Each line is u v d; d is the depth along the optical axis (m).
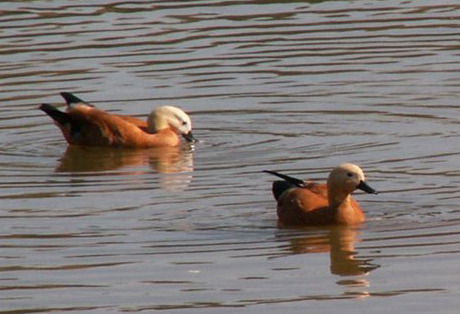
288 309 12.86
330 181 15.56
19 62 24.06
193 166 18.84
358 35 25.34
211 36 25.39
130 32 25.70
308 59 24.03
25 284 13.68
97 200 16.92
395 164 18.25
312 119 21.19
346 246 14.77
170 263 14.27
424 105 21.53
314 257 14.45
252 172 18.27
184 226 15.59
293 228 15.48
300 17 26.69
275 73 23.33
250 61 23.97
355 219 15.53
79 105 20.69
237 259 14.39
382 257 14.35
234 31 25.69
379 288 13.40
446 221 15.49
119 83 22.98
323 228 15.45
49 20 26.66
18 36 25.58
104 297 13.27
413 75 23.08
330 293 13.27
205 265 14.18
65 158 19.67
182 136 20.53
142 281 13.71
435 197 16.48
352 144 19.61
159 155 19.80
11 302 13.17
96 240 15.08
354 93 22.31
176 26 26.05
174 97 22.36
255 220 15.83
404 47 24.58
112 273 13.96
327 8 27.30
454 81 22.66
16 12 27.30
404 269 13.91
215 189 17.34
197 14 26.95
